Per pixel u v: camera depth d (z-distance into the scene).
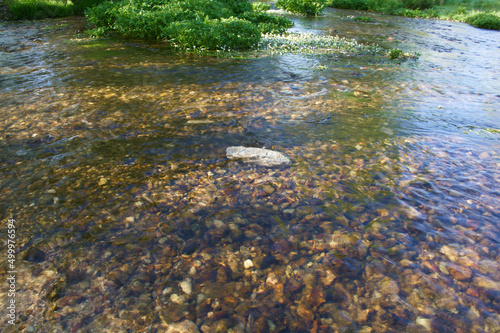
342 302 2.67
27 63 9.30
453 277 2.89
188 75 8.56
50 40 12.38
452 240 3.30
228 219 3.54
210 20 12.26
